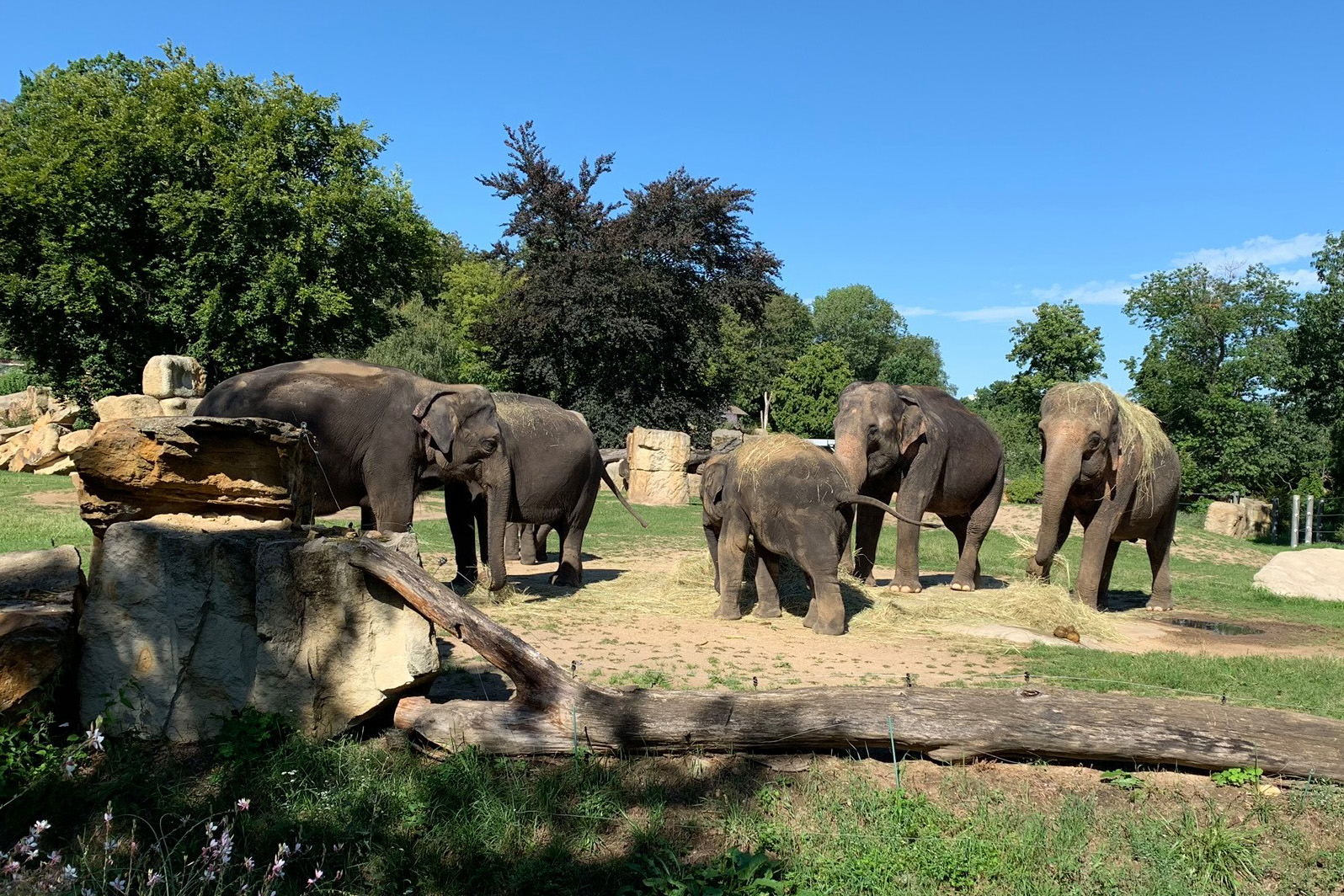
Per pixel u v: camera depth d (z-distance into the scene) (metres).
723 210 42.75
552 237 42.00
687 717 5.10
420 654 5.13
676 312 42.19
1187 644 9.33
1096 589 11.09
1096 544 11.05
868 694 5.22
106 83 28.22
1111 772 5.09
